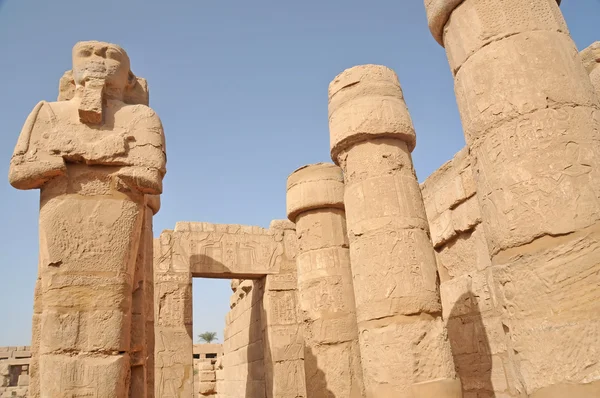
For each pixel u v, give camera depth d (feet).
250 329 42.45
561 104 11.41
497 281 11.66
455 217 25.71
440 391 15.57
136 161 15.89
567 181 10.75
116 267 14.83
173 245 36.78
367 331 16.92
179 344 34.58
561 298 10.27
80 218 14.90
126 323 14.69
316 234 25.61
